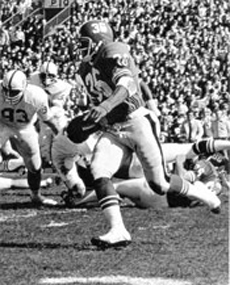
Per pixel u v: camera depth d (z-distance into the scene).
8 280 10.33
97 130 14.04
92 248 12.31
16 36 56.62
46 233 13.75
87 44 13.20
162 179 13.62
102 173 12.70
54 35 57.31
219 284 10.12
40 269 10.92
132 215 15.55
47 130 24.20
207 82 44.62
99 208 17.06
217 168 20.55
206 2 57.59
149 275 10.56
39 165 18.16
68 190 17.27
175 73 47.53
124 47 12.91
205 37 53.75
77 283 10.14
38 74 22.11
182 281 10.25
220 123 33.34
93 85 13.29
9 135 18.34
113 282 10.20
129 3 58.44
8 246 12.59
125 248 12.26
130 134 13.05
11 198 19.47
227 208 16.36
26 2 61.78
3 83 17.48
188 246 12.38
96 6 59.47
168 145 17.58
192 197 14.50
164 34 55.88
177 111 36.97
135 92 12.94
